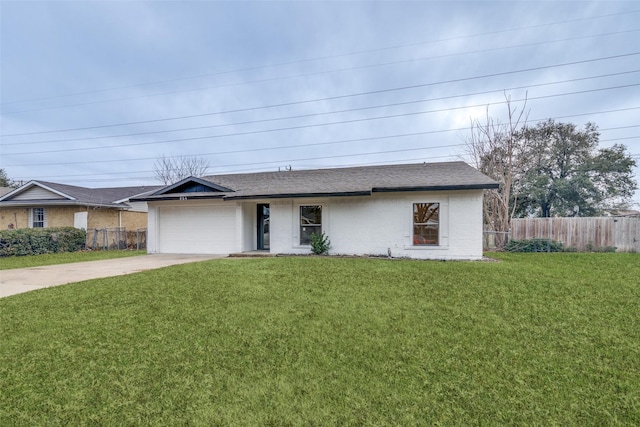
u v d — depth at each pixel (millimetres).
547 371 3443
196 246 13469
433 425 2637
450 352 3830
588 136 22781
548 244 13062
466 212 10609
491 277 7203
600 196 22234
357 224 11477
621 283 6715
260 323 4637
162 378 3283
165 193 13492
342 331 4379
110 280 7191
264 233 13930
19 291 6461
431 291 6164
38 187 18844
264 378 3295
